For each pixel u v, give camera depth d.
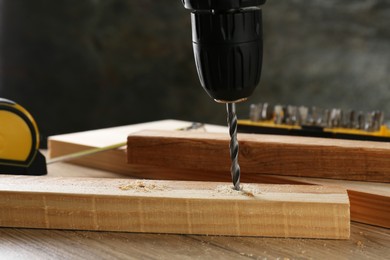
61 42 2.57
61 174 0.71
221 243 0.53
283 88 2.48
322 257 0.50
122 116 2.60
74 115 2.63
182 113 2.55
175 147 0.65
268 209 0.53
